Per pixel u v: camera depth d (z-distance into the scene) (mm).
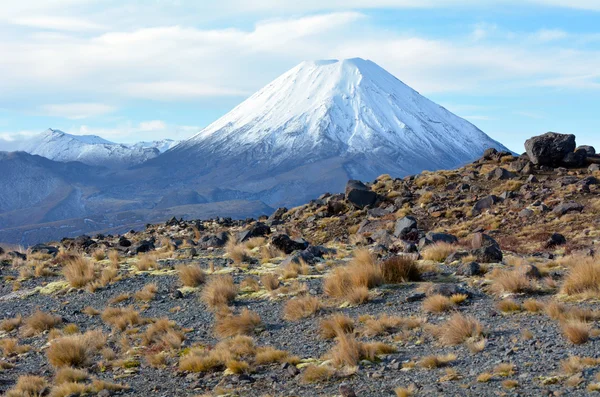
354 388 10711
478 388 9820
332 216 38688
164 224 46250
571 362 10141
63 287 22906
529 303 14273
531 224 29359
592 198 31750
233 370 12500
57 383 12945
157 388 12156
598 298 14500
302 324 15586
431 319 14477
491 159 47594
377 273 18328
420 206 36219
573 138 41031
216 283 19203
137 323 17422
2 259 30906
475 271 18625
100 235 43281
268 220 43125
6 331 18266
